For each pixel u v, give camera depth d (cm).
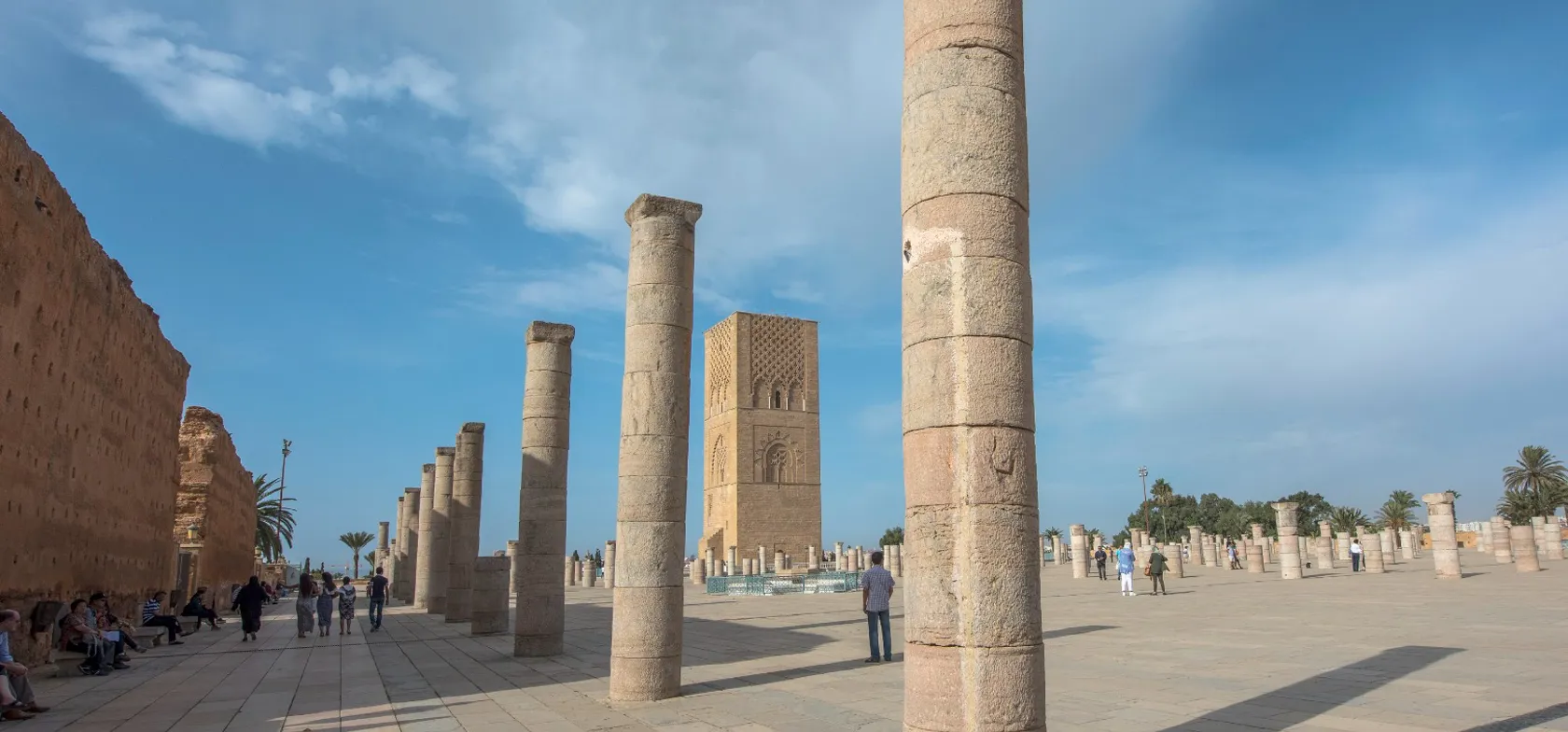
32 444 1466
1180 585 3169
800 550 6412
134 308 2089
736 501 6297
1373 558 3559
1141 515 10100
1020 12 670
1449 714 790
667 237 1205
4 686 1014
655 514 1122
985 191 617
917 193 637
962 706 557
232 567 3694
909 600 602
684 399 1188
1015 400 597
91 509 1791
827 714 940
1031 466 602
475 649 1722
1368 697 882
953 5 646
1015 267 618
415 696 1151
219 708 1081
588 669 1370
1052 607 2327
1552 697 845
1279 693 933
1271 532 8269
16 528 1402
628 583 1102
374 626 2286
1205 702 902
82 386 1722
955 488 583
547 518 1605
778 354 6638
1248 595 2491
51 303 1545
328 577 2152
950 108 630
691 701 1054
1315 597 2295
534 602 1564
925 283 618
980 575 568
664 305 1187
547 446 1638
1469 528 7819
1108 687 1013
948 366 598
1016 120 641
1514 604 1806
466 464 2556
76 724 984
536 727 927
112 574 1958
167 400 2450
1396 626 1481
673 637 1102
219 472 3284
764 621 2184
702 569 4950
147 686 1278
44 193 1502
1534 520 4538
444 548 2995
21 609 1413
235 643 1966
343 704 1096
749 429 6419
